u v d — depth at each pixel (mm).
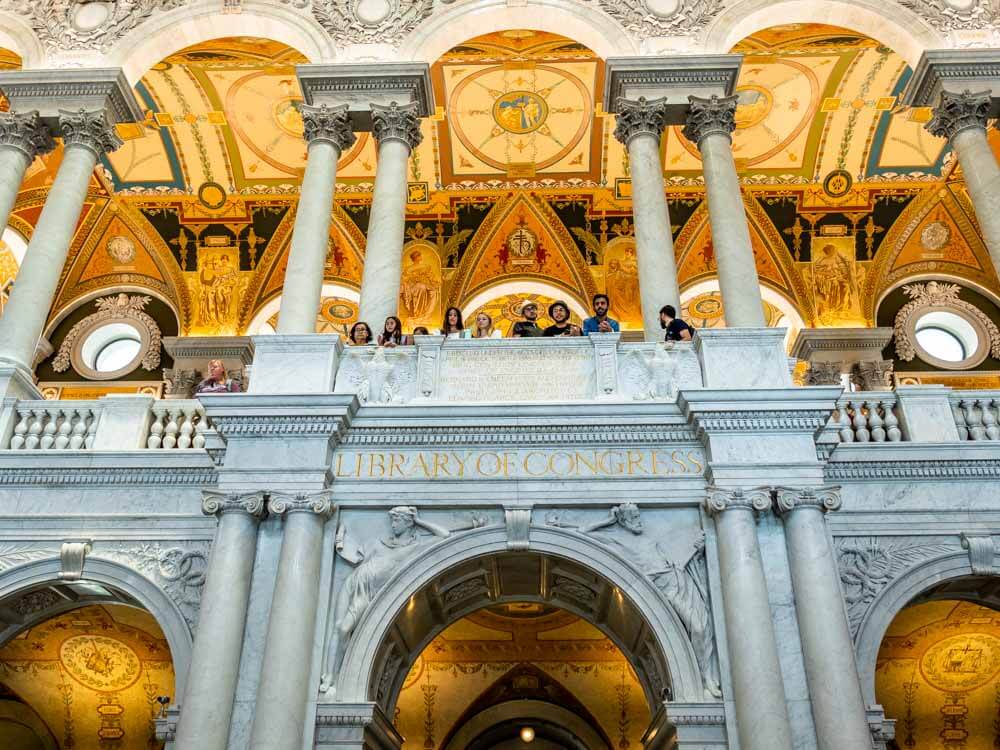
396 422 10289
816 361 20891
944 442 10680
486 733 17109
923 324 21797
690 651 9258
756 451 9891
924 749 14812
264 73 19875
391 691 10734
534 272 22188
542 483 10062
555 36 18812
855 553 10336
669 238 13016
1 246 21062
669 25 15383
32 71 14914
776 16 15555
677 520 9945
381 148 14039
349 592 9664
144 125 20984
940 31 15297
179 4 15938
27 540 10820
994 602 10953
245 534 9688
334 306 22672
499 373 10992
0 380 12102
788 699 8867
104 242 22531
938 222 21875
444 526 9992
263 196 22453
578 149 21609
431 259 22203
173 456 11039
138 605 11117
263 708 8750
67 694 14648
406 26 15516
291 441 10109
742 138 21438
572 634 15719
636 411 10219
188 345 21344
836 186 21938
